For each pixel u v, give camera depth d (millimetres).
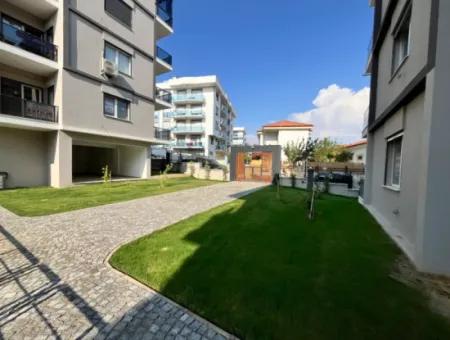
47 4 10703
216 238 4555
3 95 9617
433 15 3316
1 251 3844
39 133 11688
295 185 13969
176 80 38906
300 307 2467
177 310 2420
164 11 17391
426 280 3066
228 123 52562
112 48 13383
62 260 3539
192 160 28000
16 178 10953
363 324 2232
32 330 2129
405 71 5188
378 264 3516
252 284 2898
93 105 12414
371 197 8258
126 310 2414
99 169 18828
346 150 31906
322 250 4039
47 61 10578
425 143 3377
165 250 3938
